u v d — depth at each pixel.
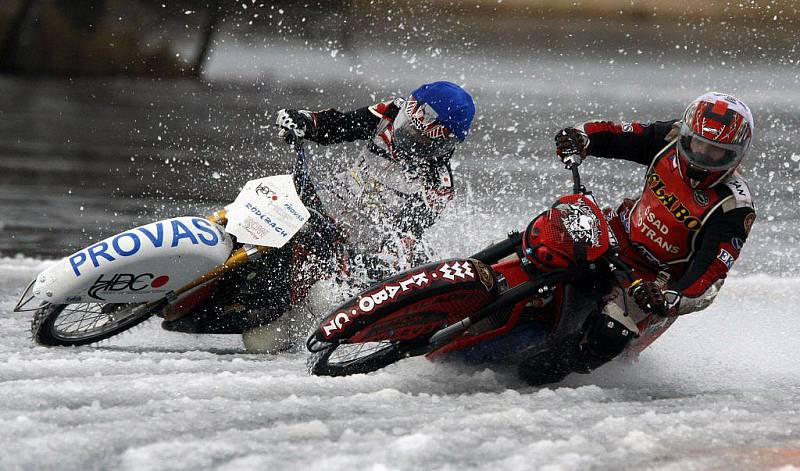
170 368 16.58
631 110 86.75
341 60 114.81
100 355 17.83
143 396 14.12
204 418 12.95
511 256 17.23
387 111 19.84
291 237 18.41
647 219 17.20
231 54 119.88
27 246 31.27
